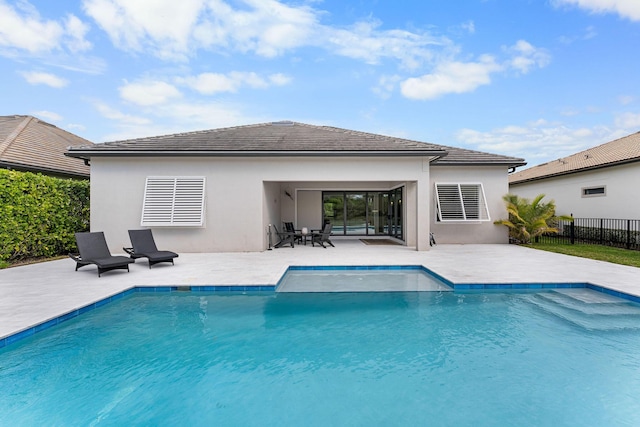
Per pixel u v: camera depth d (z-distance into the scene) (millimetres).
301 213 18766
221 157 12164
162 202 12016
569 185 17672
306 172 12195
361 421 3320
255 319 5957
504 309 6328
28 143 15023
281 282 8148
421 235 12438
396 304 6660
